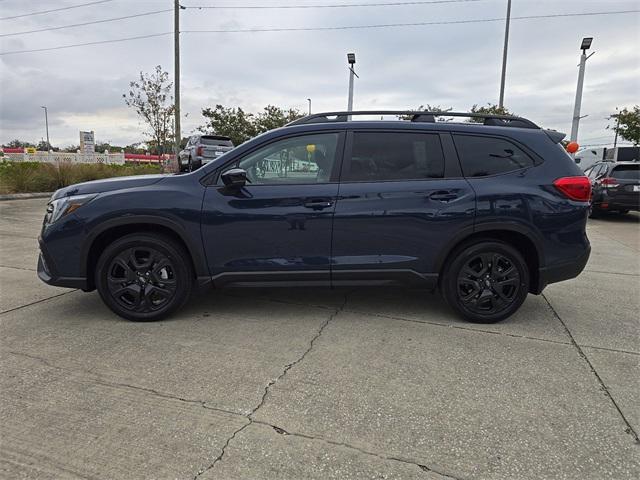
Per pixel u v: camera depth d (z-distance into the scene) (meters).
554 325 4.04
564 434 2.43
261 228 3.86
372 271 3.93
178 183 3.92
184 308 4.38
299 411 2.63
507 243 4.01
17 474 2.10
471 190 3.88
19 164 15.84
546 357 3.37
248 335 3.72
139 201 3.82
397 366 3.19
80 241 3.84
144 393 2.80
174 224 3.82
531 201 3.87
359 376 3.04
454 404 2.71
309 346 3.51
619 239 9.25
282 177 3.94
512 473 2.13
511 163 3.98
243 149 3.95
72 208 3.84
